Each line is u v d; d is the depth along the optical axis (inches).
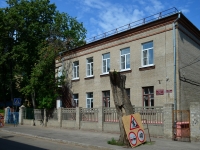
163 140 535.5
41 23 1225.4
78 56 1031.6
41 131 754.2
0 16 1117.7
